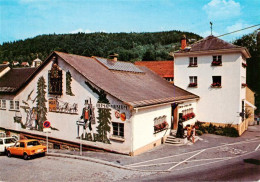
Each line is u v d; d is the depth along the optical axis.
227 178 10.95
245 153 15.92
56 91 18.94
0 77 28.38
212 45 24.58
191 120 24.06
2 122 24.48
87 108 16.86
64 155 15.57
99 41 144.25
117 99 15.07
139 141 15.38
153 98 17.64
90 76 17.16
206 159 14.32
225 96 23.61
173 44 132.62
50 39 153.25
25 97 21.81
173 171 12.05
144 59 83.94
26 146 15.91
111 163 13.32
